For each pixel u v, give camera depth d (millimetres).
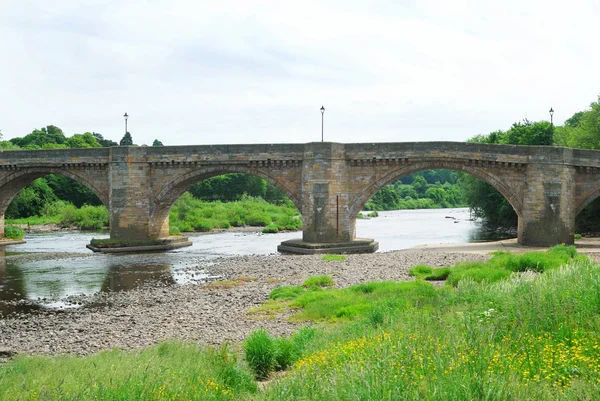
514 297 15336
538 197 50031
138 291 33062
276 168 55469
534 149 50062
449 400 7953
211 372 13312
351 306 22844
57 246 61719
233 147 55781
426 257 41500
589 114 64812
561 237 49656
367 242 53125
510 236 69625
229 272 39562
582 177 50562
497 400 7797
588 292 13914
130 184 57125
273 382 12617
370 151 53344
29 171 61344
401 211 176500
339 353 12820
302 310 24547
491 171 51906
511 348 10656
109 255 52344
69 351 19938
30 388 12312
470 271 29016
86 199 119250
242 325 22422
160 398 10844
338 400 8852
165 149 57312
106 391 10992
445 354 10078
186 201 98688
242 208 105500
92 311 27469
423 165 52969
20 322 25438
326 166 52906
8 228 68375
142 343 20469
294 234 79625
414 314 16906
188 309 26562
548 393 8070
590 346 10219
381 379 9039
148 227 57844
